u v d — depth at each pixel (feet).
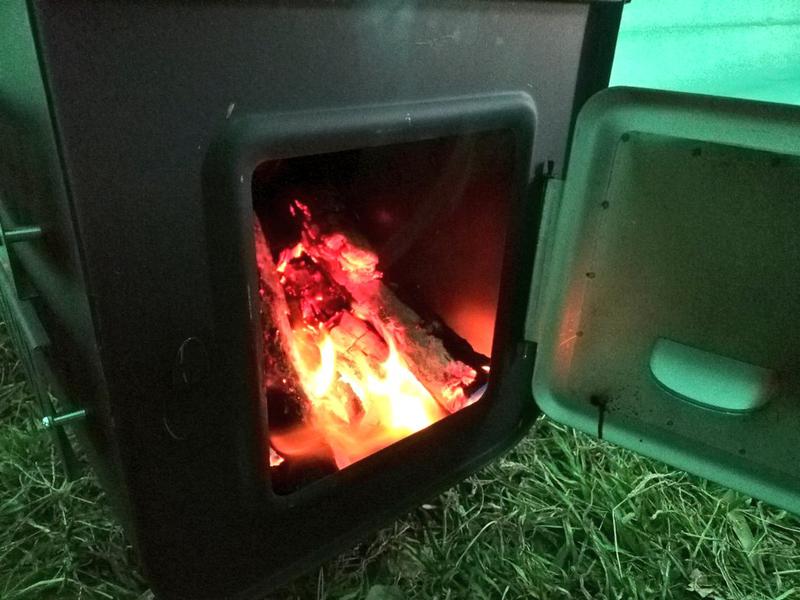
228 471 2.34
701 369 2.79
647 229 2.74
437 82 2.40
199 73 1.83
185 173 1.89
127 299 1.90
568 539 3.20
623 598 3.02
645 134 2.63
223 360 2.17
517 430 3.66
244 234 2.02
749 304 2.60
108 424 2.06
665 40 4.18
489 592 2.98
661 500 3.47
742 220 2.51
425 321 3.36
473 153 2.88
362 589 2.93
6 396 4.12
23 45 1.70
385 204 3.20
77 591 2.89
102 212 1.78
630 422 3.10
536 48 2.68
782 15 4.83
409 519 3.30
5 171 2.71
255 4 1.86
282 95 2.02
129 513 2.21
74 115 1.66
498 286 3.03
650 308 2.85
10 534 3.14
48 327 2.81
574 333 3.09
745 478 2.85
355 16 2.09
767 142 2.35
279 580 2.72
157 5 1.70
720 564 3.14
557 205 2.92
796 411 2.64
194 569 2.42
